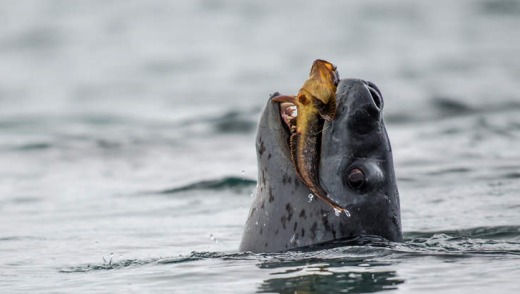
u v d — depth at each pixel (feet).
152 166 171.53
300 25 427.33
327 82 83.10
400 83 270.46
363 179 85.15
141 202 139.95
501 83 262.06
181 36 412.16
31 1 515.09
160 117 234.99
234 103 249.55
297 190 85.92
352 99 85.25
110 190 151.53
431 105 224.33
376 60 324.19
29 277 90.27
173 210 132.46
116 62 353.31
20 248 107.76
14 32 430.61
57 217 130.31
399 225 87.45
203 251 99.55
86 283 84.79
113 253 102.37
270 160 86.48
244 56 349.41
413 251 84.89
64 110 256.32
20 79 326.44
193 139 197.98
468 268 79.97
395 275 77.77
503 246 92.17
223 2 503.20
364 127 85.25
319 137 85.46
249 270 81.97
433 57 325.42
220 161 171.83
